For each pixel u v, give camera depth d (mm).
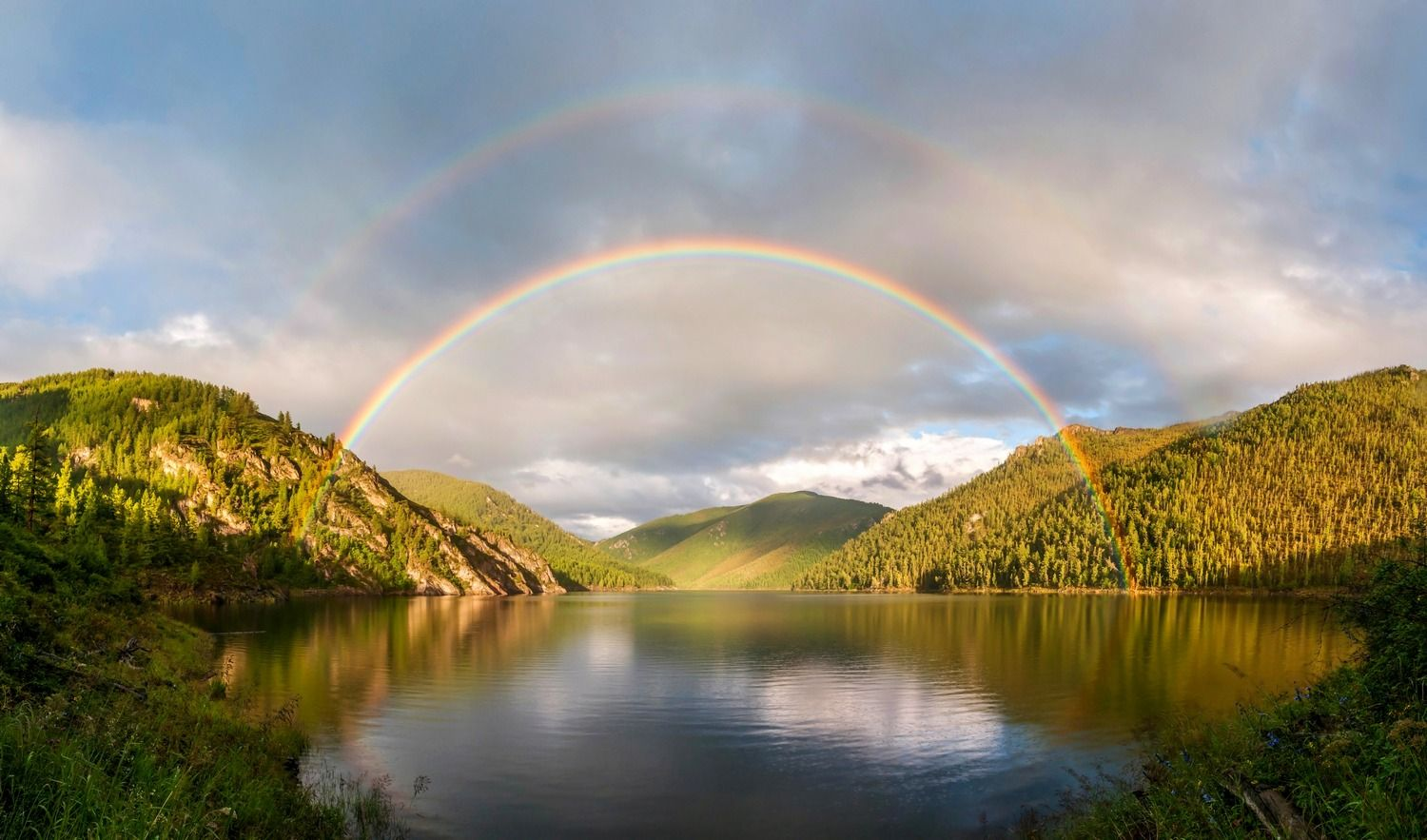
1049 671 62844
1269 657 65000
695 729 40094
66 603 34281
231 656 64000
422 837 23141
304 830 19188
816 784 29891
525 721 41500
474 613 171500
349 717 41000
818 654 78688
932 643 90750
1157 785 18203
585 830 24594
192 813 14398
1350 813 9680
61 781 12180
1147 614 149250
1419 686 11883
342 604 189250
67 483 172000
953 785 29625
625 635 108188
